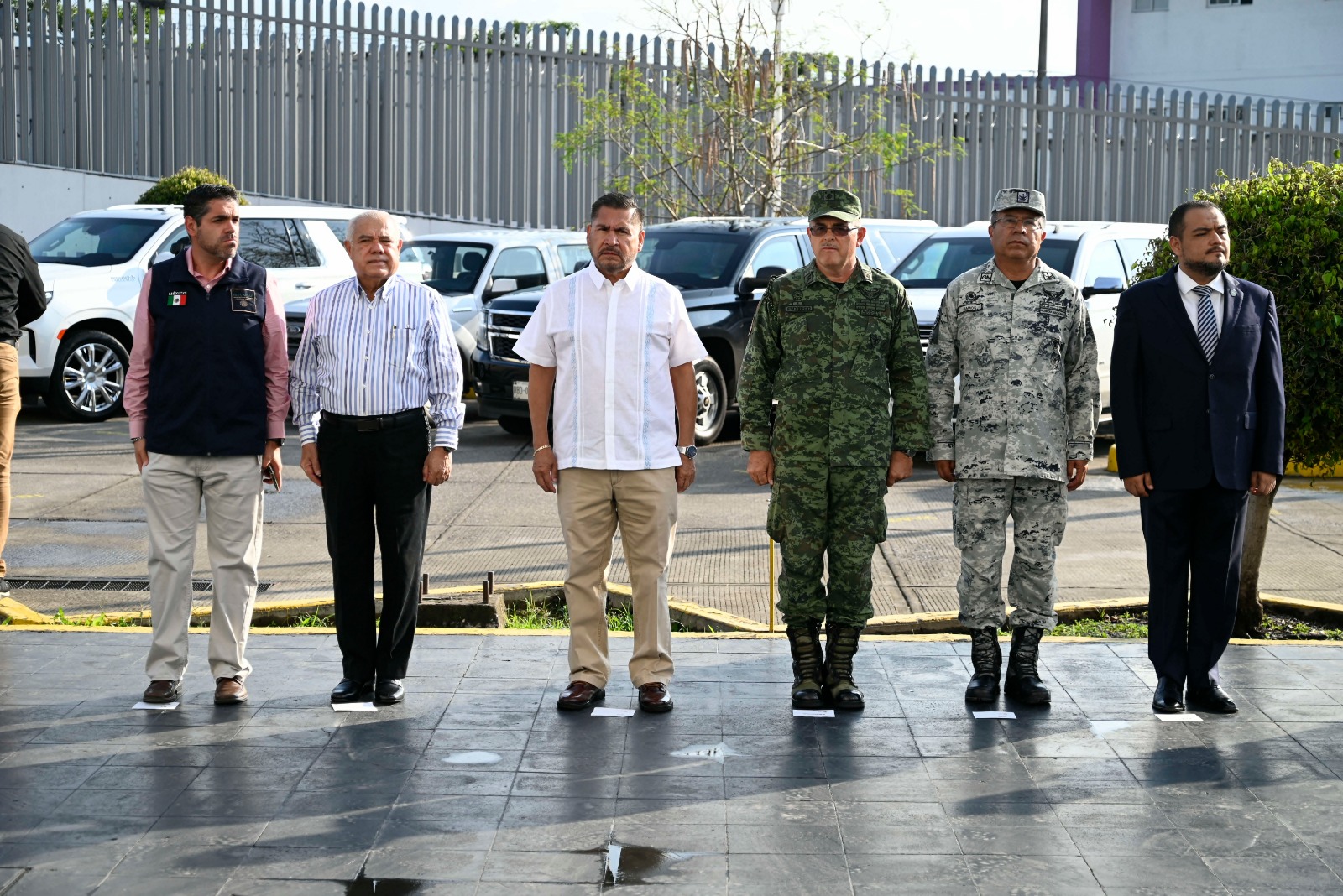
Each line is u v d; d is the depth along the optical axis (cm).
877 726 558
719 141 1853
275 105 2080
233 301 566
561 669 628
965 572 594
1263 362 577
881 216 2081
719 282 1359
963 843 447
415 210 2120
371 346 565
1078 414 590
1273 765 518
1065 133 2198
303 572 843
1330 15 2923
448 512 1031
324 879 419
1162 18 3066
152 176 2078
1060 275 586
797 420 574
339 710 570
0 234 737
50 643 656
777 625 723
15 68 2070
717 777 502
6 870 423
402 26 2095
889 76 1953
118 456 1220
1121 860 436
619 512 577
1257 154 2284
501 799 479
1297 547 945
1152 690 607
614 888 414
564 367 572
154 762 511
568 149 1962
